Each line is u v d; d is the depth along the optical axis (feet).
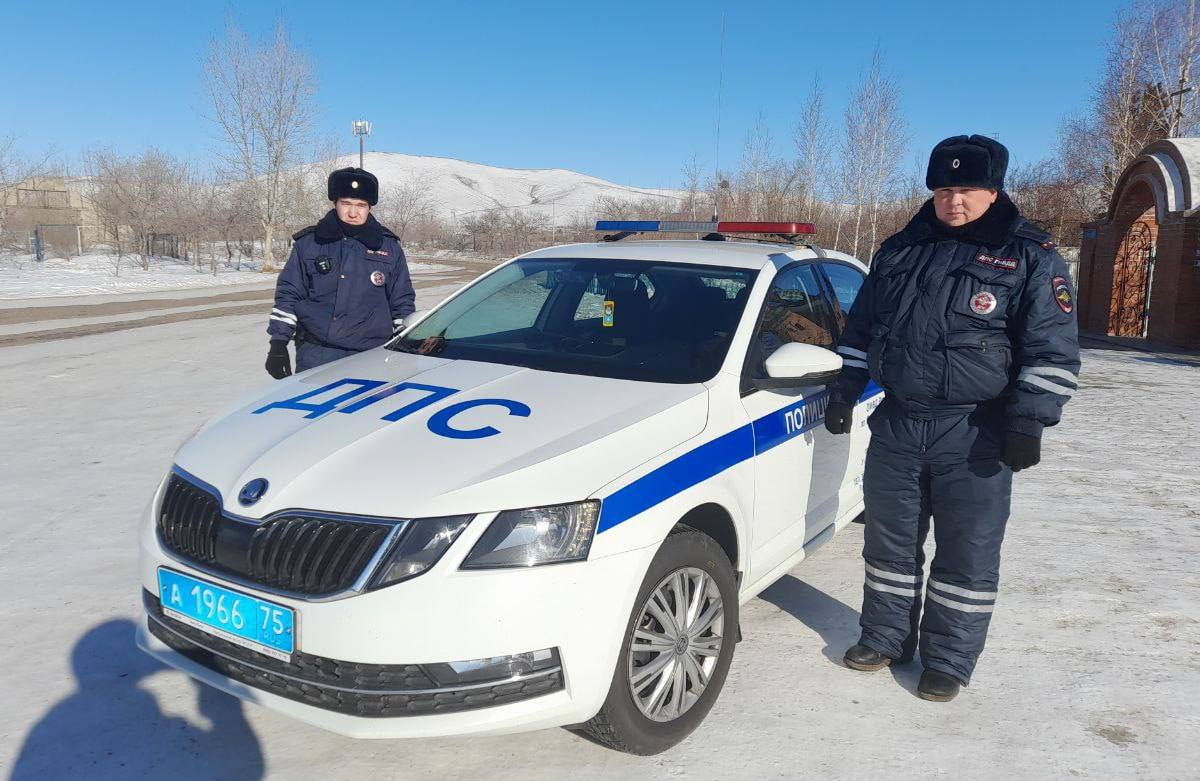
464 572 7.63
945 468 10.18
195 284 96.07
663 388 10.09
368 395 10.04
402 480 8.04
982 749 9.40
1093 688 10.73
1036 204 98.12
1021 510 17.76
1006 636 12.12
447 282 100.53
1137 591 13.69
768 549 11.02
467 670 7.69
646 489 8.63
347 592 7.61
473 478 8.02
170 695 10.13
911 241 10.19
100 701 9.95
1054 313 9.32
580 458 8.41
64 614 12.08
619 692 8.42
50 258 125.80
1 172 129.70
